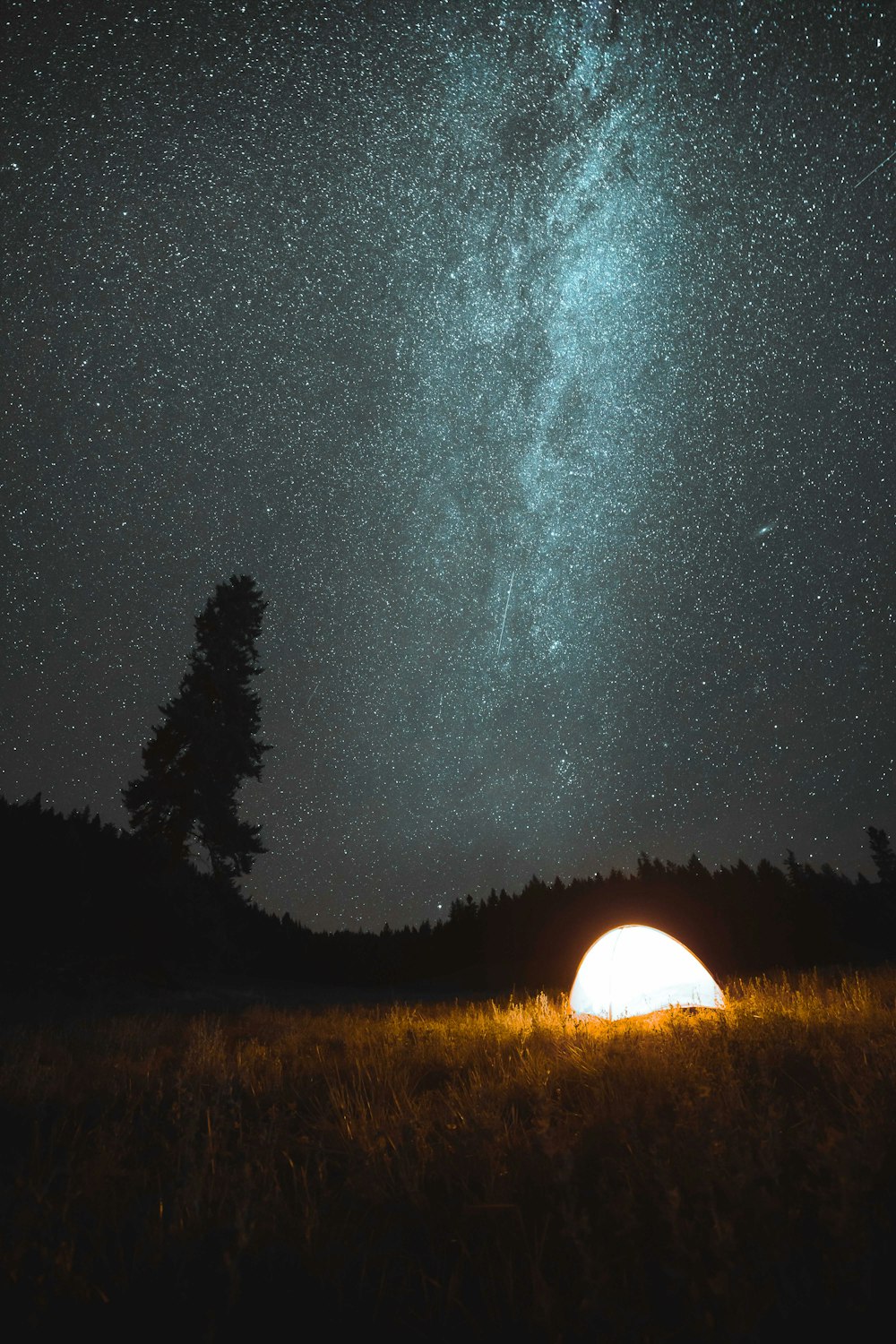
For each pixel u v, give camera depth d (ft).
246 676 119.14
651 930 35.17
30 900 93.61
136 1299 6.80
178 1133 12.96
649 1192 7.89
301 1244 7.82
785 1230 6.70
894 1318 5.64
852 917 222.28
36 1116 15.28
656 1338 5.63
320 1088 18.08
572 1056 17.83
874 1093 11.21
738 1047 16.78
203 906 100.17
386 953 185.98
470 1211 8.16
